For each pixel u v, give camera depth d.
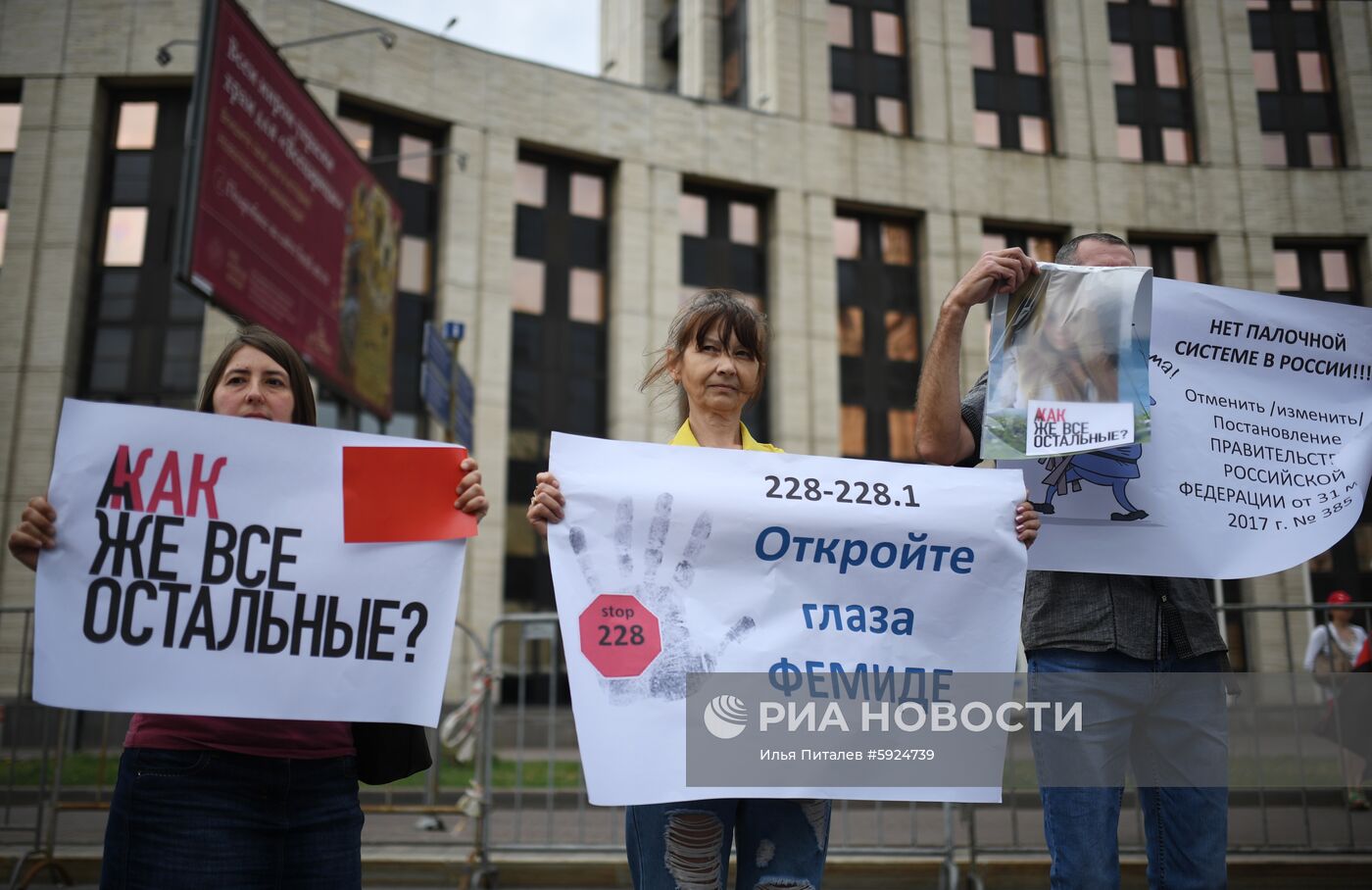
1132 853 6.12
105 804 5.98
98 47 19.22
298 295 14.44
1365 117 24.66
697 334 2.81
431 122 21.58
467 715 9.84
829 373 23.41
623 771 2.38
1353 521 2.93
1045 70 25.75
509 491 21.23
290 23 20.06
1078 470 2.86
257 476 2.52
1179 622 2.70
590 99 22.81
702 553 2.60
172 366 18.78
